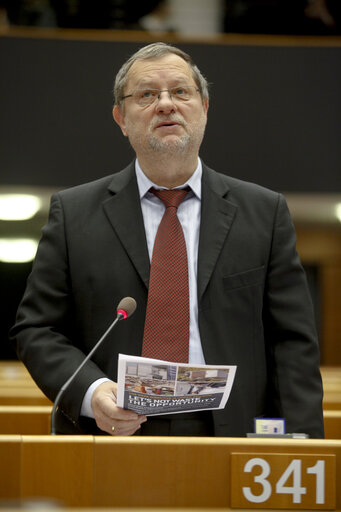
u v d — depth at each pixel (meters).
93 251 3.18
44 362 3.03
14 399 5.14
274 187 9.27
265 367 3.17
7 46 9.15
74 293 3.18
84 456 2.30
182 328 3.06
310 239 12.84
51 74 9.16
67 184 9.15
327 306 12.86
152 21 9.24
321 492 2.32
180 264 3.14
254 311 3.16
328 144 9.28
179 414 2.98
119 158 9.18
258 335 3.16
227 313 3.11
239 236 3.22
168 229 3.20
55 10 9.18
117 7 9.17
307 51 9.30
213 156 9.23
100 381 2.93
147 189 3.29
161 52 3.30
